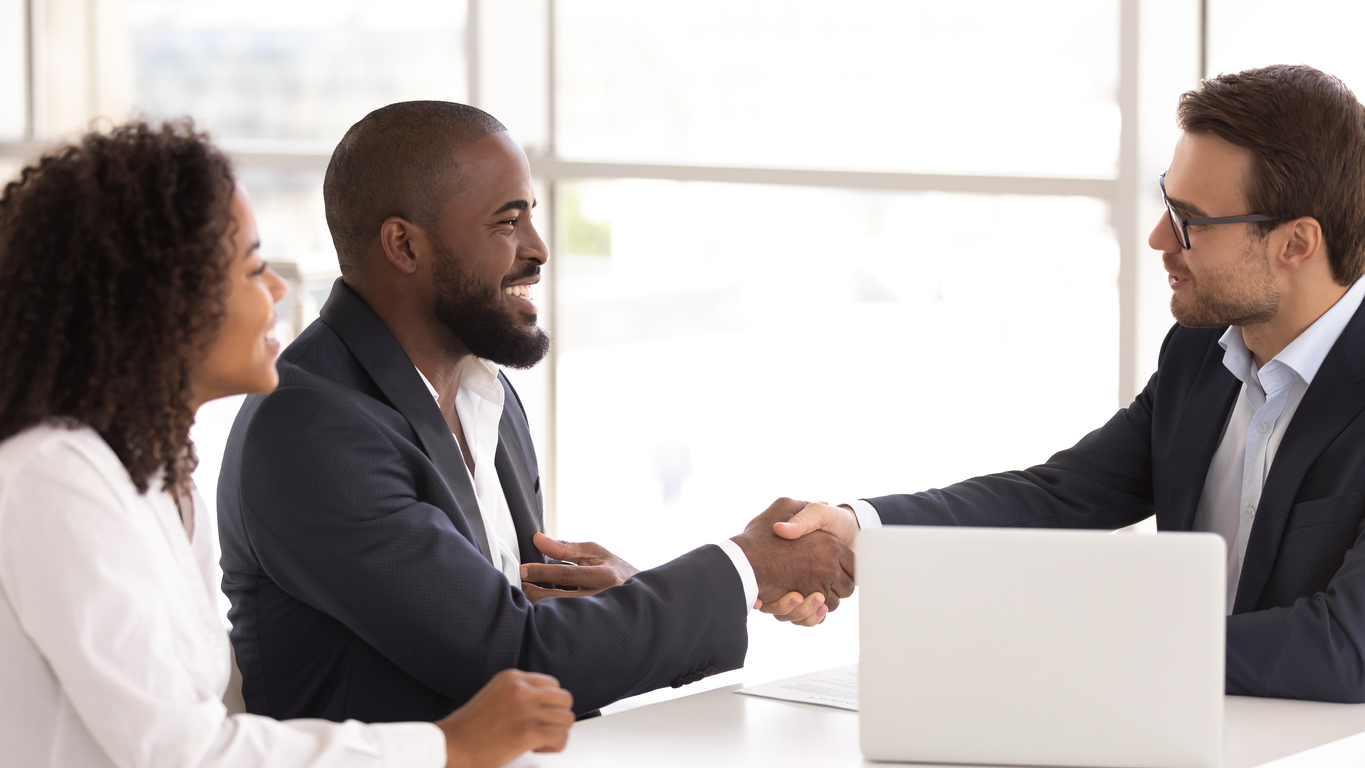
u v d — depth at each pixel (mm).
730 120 4246
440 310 1921
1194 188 1773
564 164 4320
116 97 5152
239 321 1377
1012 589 1337
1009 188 3652
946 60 3871
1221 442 1944
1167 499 1993
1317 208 1725
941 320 3961
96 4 5137
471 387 2055
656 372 4422
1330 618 1562
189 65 5039
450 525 1720
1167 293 3430
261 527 1686
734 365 4336
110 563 1224
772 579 1848
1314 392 1758
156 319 1293
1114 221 3490
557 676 1645
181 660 1290
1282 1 3211
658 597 1715
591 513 4543
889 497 2078
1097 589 1320
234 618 1821
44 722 1253
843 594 1916
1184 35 3324
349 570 1641
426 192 1881
